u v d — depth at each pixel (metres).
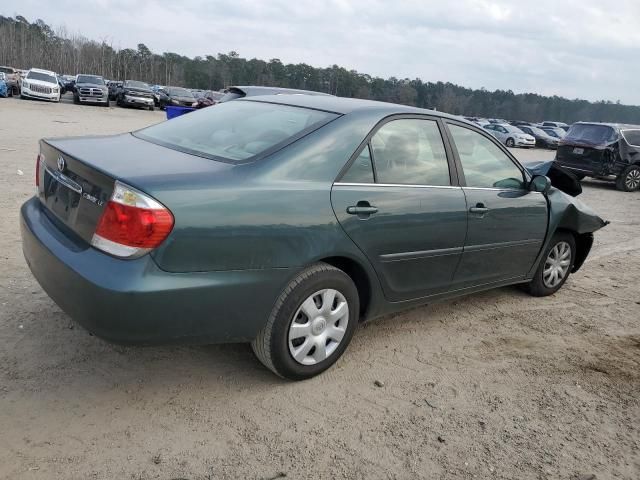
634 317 4.99
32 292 4.14
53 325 3.68
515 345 4.17
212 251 2.71
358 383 3.40
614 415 3.31
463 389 3.45
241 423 2.89
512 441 2.97
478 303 5.00
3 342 3.41
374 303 3.57
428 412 3.16
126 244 2.56
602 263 6.82
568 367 3.88
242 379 3.31
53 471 2.43
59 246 2.82
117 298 2.52
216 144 3.31
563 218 4.95
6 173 8.35
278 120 3.47
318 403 3.14
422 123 3.84
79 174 2.88
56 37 93.75
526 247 4.67
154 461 2.55
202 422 2.87
